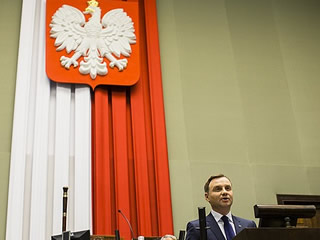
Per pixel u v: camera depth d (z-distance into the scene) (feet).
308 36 20.27
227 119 17.92
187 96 17.97
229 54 19.12
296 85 19.12
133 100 17.16
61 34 17.17
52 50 16.93
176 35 19.02
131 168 16.33
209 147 17.30
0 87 16.44
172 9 19.49
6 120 16.02
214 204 10.14
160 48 18.58
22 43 16.88
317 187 17.49
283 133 18.12
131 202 15.85
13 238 14.29
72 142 16.24
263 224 8.61
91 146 16.30
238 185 16.87
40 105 16.16
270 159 17.56
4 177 15.23
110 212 15.29
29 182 15.25
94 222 15.25
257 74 18.98
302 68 19.52
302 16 20.65
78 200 15.28
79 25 17.63
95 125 16.34
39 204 14.92
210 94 18.21
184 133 17.33
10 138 15.79
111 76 17.10
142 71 17.87
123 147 16.31
